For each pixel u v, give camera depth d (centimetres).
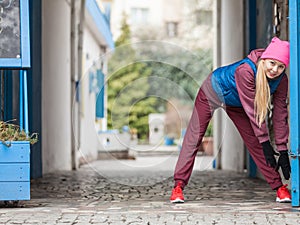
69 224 462
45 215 505
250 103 552
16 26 553
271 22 833
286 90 566
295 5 538
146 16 3628
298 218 486
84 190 741
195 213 513
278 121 566
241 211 524
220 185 801
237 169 1112
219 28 1314
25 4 555
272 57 539
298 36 539
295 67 538
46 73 1088
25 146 543
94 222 471
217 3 1311
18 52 552
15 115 822
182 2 3072
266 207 551
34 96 971
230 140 1179
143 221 473
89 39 1627
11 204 577
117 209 543
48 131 1099
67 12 1300
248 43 981
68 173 1083
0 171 541
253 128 553
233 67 568
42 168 1032
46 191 731
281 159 557
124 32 3086
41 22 1029
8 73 786
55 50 1173
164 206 564
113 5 3681
